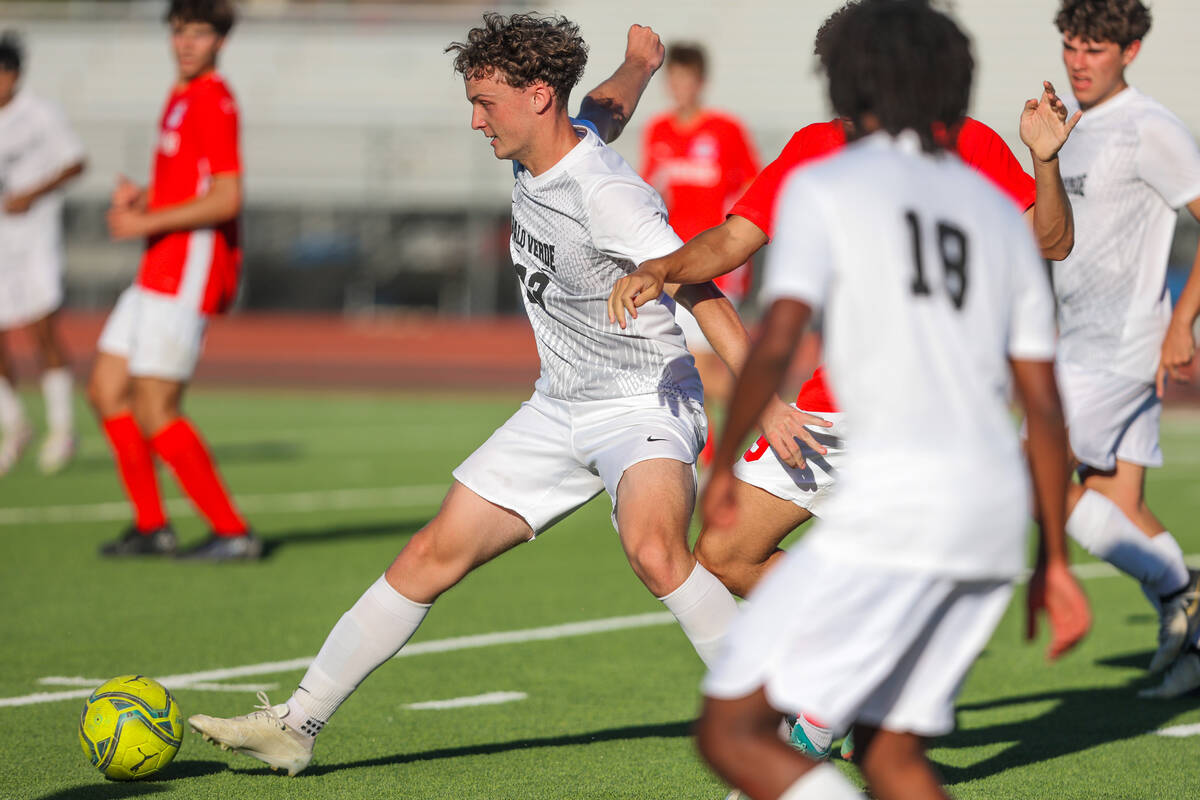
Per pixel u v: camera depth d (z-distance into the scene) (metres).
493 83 15.74
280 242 119.50
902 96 10.84
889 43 10.85
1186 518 40.81
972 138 17.22
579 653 24.28
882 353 10.29
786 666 10.30
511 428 16.88
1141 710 20.84
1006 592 10.90
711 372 44.31
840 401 10.59
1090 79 21.05
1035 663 24.09
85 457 54.81
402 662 23.55
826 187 10.45
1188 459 56.66
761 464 17.27
